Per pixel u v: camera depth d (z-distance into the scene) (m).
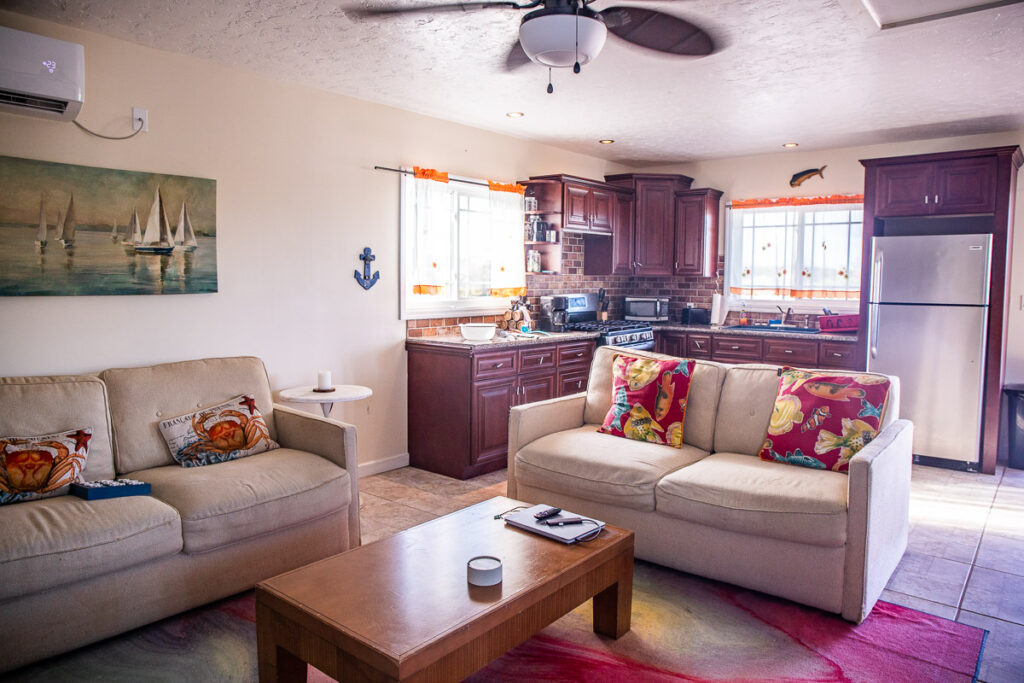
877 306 5.00
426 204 4.61
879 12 2.78
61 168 3.04
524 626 1.96
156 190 3.35
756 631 2.53
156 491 2.69
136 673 2.24
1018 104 4.27
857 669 2.28
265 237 3.83
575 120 4.77
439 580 2.02
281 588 1.97
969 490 4.29
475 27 2.98
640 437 3.46
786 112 4.50
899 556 3.10
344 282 4.26
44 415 2.75
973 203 4.70
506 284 5.24
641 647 2.41
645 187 6.29
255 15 2.87
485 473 4.57
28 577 2.13
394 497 4.04
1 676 2.17
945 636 2.49
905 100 4.18
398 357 4.65
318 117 4.04
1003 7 2.72
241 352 3.78
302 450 3.29
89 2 2.74
